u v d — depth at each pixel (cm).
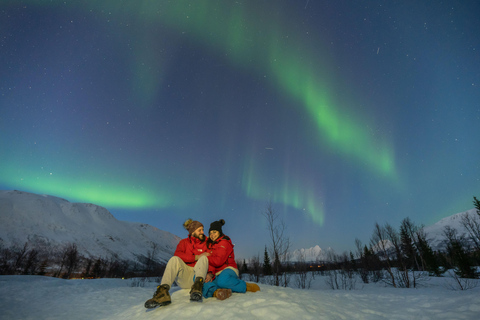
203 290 346
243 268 3578
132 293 800
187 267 390
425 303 411
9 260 5691
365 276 2567
